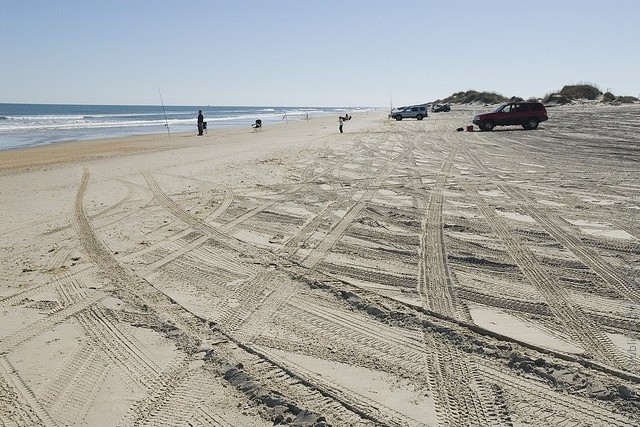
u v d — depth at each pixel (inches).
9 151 965.2
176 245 301.1
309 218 359.3
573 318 191.0
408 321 192.5
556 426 130.3
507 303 206.4
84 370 164.4
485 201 398.6
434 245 287.4
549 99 2492.6
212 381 156.1
